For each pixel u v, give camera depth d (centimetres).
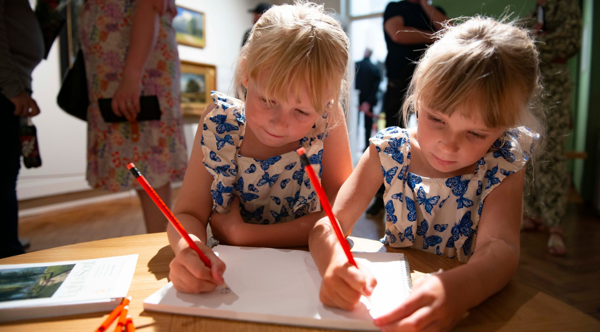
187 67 381
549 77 201
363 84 393
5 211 147
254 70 66
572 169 339
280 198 86
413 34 221
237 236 74
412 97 77
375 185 80
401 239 80
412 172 81
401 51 227
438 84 60
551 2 199
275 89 63
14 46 149
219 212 81
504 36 62
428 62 65
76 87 147
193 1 382
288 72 62
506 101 59
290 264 63
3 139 144
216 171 79
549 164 202
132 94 138
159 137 149
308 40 64
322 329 48
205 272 53
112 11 138
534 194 212
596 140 294
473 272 53
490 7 320
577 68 329
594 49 291
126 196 358
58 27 179
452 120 60
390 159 80
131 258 67
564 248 199
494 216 69
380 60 471
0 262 68
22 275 60
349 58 80
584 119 306
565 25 196
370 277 51
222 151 80
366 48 400
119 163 147
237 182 82
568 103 204
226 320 49
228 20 424
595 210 279
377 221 259
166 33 149
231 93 90
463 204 76
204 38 395
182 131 157
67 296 53
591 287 162
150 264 66
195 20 384
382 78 456
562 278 171
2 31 138
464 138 62
